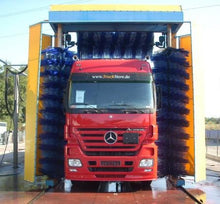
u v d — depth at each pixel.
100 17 10.69
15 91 16.50
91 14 10.70
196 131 10.57
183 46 10.91
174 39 11.53
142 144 9.06
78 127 9.10
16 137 16.22
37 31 10.65
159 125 10.67
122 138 9.02
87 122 9.07
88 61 9.89
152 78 9.64
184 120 10.61
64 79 10.95
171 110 10.66
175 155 10.62
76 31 11.82
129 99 9.33
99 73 9.61
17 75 16.52
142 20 10.70
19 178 12.50
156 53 11.04
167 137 10.66
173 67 10.67
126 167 8.97
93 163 8.98
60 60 10.86
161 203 7.86
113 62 9.85
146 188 9.83
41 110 10.61
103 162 8.93
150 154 9.05
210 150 27.58
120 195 8.80
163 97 10.72
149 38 12.14
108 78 9.55
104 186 10.09
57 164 10.66
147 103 9.30
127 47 12.50
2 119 46.12
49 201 8.12
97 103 9.27
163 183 10.69
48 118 10.62
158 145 10.69
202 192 9.52
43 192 9.29
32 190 9.71
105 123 9.05
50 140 10.60
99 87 9.47
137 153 9.02
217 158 20.16
